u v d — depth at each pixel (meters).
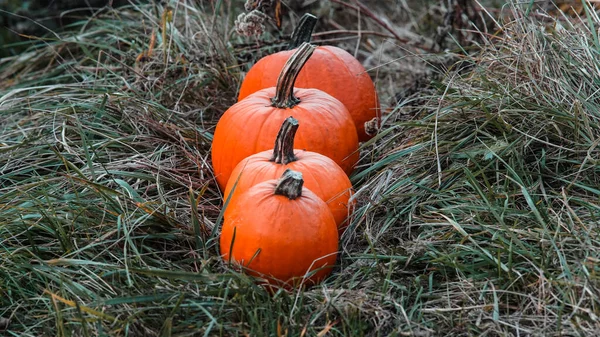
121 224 2.02
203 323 1.85
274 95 2.20
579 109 2.08
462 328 1.84
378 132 2.29
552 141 2.13
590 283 1.84
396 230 2.05
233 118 2.16
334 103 2.19
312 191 2.01
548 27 2.31
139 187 2.19
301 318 1.85
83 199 2.08
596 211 1.99
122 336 1.82
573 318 1.82
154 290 1.88
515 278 1.89
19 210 2.03
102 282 1.93
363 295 1.88
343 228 2.05
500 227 1.96
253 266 1.92
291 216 1.92
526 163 2.12
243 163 2.05
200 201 2.18
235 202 1.96
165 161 2.26
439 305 1.89
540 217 1.93
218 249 2.02
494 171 2.10
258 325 1.81
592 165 2.03
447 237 1.98
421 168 2.16
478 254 1.92
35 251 1.98
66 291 1.90
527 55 2.20
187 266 1.99
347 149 2.16
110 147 2.29
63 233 1.98
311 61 2.33
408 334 1.82
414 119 2.32
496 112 2.17
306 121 2.13
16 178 2.21
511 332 1.83
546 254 1.90
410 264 1.96
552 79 2.13
